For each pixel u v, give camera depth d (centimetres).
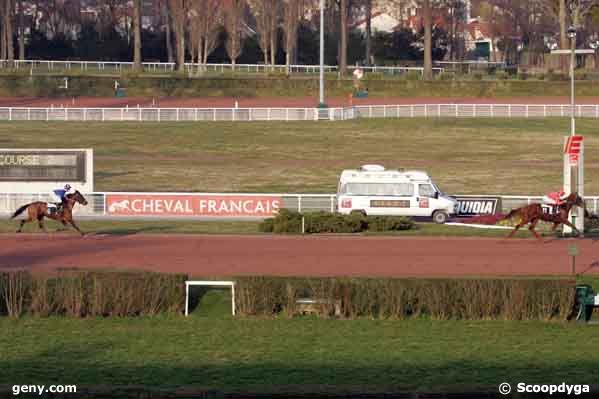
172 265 7531
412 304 6150
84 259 7769
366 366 5259
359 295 6134
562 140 16238
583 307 6112
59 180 10119
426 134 16525
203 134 16075
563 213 8800
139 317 6112
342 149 15212
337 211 9856
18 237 8781
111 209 10175
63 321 6012
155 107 18662
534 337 5784
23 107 18138
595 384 4969
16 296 6094
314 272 7306
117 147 14900
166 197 10188
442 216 9862
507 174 13412
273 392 4747
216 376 5088
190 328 5903
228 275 6900
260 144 15425
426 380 5050
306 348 5550
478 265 7631
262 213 10156
